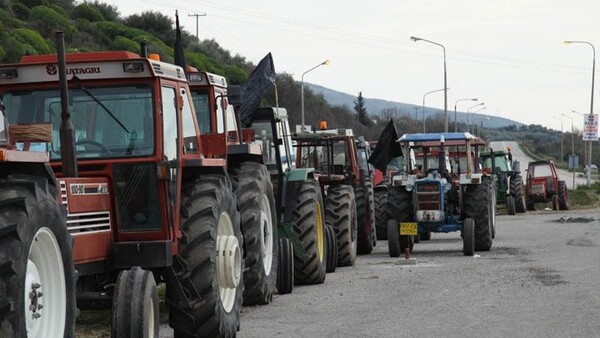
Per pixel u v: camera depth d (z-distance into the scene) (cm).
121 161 1581
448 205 3588
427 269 2997
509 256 3381
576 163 11094
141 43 1697
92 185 1512
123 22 8788
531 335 1752
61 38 1466
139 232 1578
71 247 1259
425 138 3706
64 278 1238
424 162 3834
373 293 2417
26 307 1148
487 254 3500
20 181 1158
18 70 1631
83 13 7706
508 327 1844
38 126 1322
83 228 1470
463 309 2092
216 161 1764
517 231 4728
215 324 1642
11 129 1313
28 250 1131
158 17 8938
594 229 4728
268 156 2652
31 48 5288
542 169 7250
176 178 1639
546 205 7962
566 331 1786
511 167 7256
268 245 2233
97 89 1622
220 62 9538
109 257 1555
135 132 1603
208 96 2186
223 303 1730
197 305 1623
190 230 1644
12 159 1124
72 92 1623
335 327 1881
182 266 1631
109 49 6725
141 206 1583
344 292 2455
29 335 1157
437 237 4703
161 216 1581
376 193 4556
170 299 1631
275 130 2589
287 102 11481
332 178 3206
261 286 2139
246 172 2172
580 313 2002
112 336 1392
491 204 3972
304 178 2608
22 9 6506
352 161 3672
